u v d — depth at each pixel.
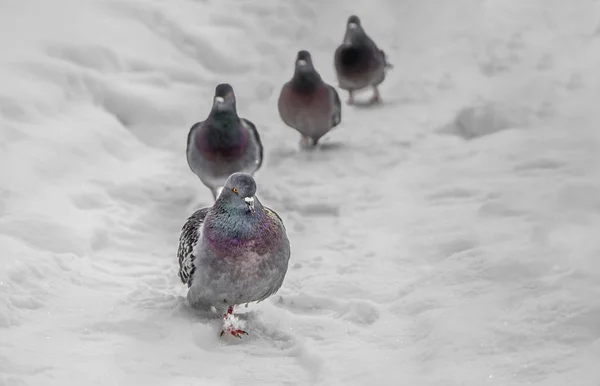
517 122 16.05
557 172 12.99
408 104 18.55
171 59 18.80
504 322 8.06
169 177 13.62
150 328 8.62
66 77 15.87
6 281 9.23
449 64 20.62
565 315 7.95
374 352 8.13
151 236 11.66
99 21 18.77
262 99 18.77
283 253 8.58
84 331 8.51
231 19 21.56
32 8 18.25
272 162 15.20
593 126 15.17
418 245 10.79
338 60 18.58
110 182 12.91
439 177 13.50
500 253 9.66
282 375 7.81
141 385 7.47
